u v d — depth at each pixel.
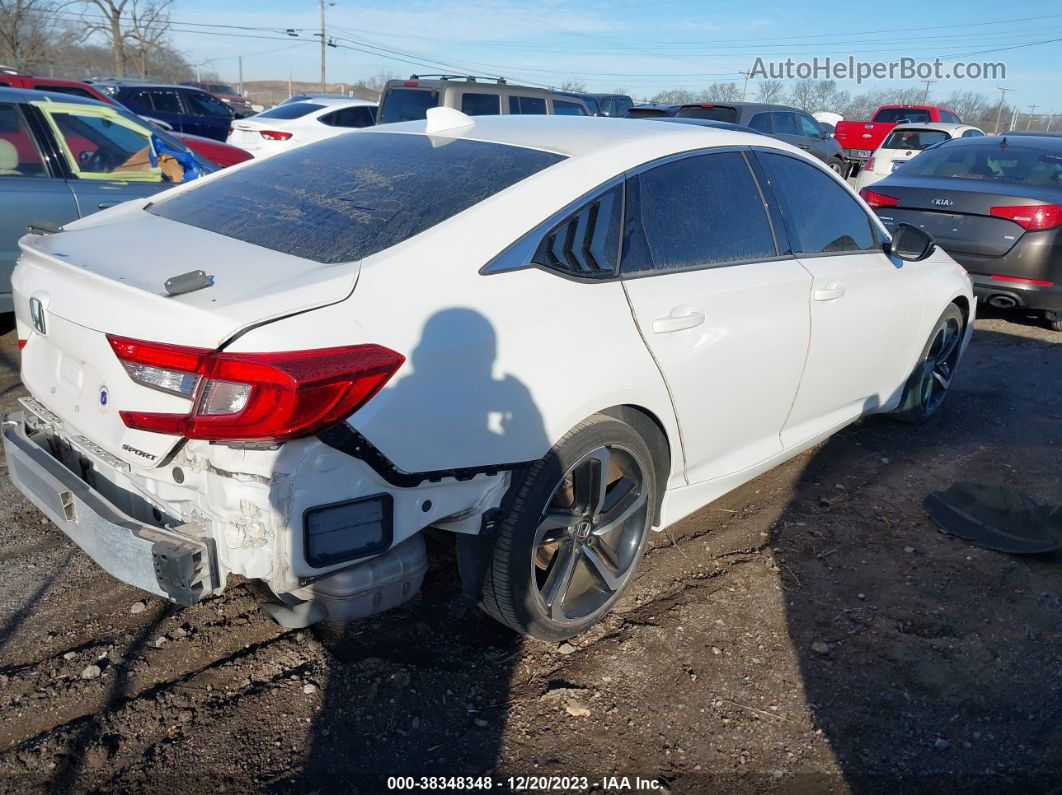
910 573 3.46
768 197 3.52
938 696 2.75
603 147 2.92
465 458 2.36
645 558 3.48
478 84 11.74
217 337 2.03
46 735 2.38
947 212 7.03
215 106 17.61
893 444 4.79
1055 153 7.30
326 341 2.11
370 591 2.31
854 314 3.88
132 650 2.74
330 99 14.45
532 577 2.67
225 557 2.17
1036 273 6.71
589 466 2.79
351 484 2.16
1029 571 3.49
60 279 2.49
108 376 2.26
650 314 2.84
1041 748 2.54
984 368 6.36
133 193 5.73
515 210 2.57
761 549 3.60
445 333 2.30
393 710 2.57
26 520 3.48
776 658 2.90
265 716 2.51
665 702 2.67
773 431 3.68
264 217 2.75
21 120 5.34
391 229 2.51
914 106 21.48
